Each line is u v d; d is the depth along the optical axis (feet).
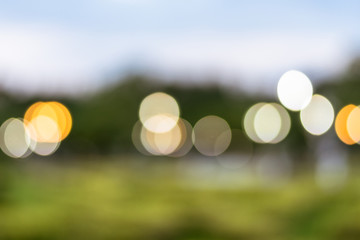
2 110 101.19
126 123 173.06
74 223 32.89
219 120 197.26
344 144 82.33
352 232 33.04
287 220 38.17
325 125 85.05
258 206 45.32
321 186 51.49
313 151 82.23
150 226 33.91
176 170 101.81
